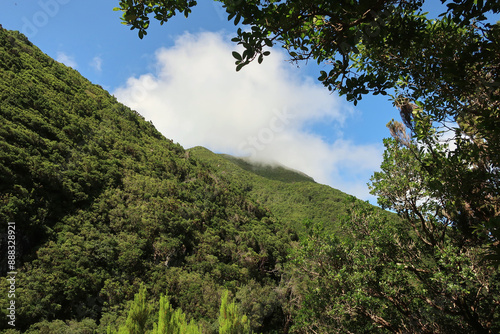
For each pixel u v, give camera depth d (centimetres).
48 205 4434
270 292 4569
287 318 4181
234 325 739
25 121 5359
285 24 224
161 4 279
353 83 259
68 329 3019
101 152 6838
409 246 849
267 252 6806
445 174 388
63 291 3434
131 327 679
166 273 4753
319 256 900
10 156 4219
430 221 816
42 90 7250
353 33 243
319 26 270
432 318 755
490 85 250
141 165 7638
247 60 230
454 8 231
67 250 3938
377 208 933
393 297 800
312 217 11706
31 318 2962
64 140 6003
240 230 7619
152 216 5694
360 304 779
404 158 829
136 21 289
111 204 5472
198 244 5978
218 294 4516
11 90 5875
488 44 243
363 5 212
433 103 377
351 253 873
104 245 4453
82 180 5288
